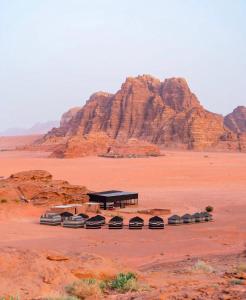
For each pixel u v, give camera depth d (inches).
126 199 2723.9
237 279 686.5
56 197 2652.6
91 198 2721.5
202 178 4596.5
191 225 2101.4
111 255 1441.9
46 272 724.7
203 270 932.6
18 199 2568.9
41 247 1555.1
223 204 2807.6
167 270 1045.2
